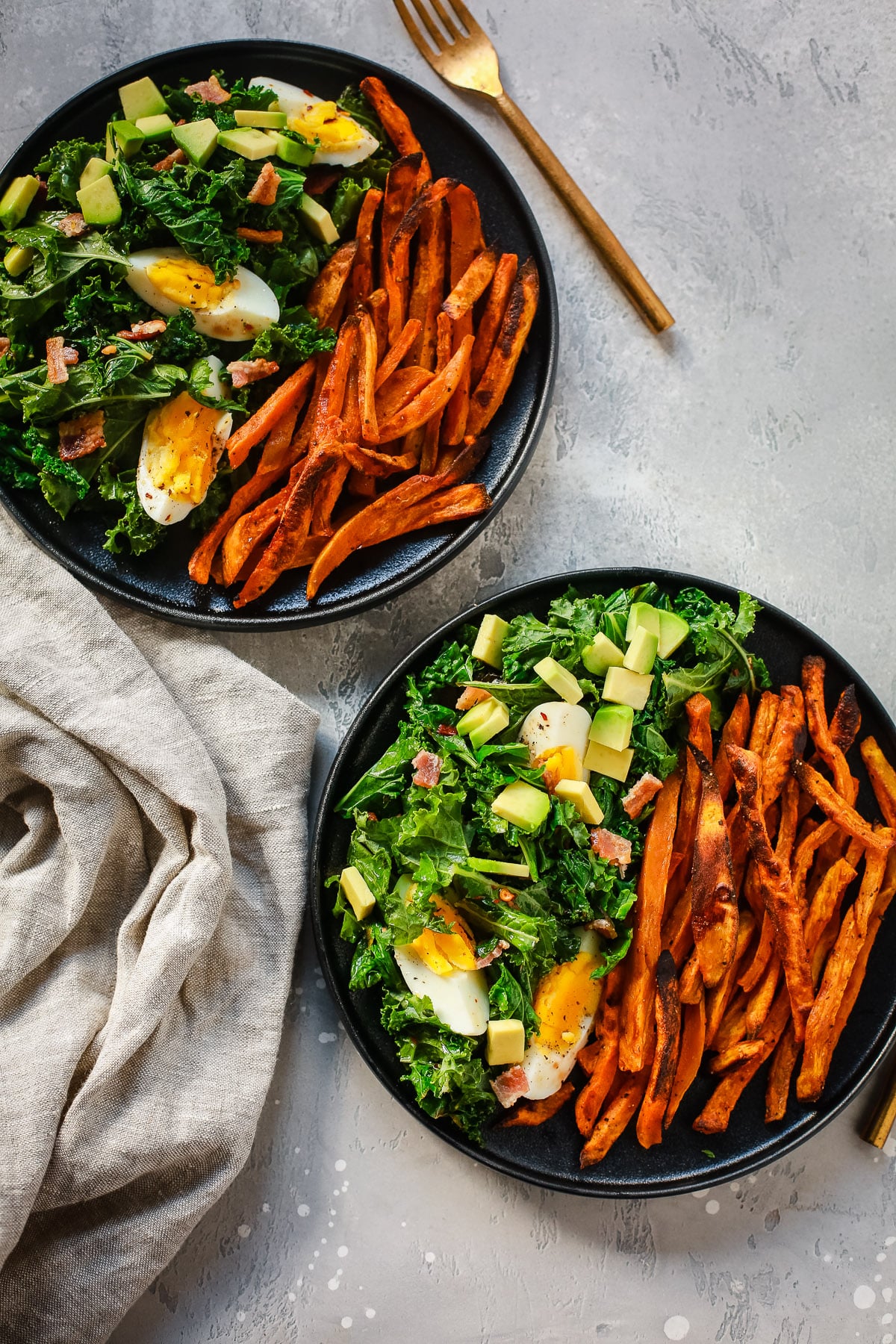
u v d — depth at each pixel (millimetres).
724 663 755
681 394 819
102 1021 750
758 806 746
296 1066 792
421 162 764
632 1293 790
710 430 819
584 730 744
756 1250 796
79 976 758
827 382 817
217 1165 749
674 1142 760
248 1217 784
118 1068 731
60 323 751
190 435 742
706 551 817
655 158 820
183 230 728
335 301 759
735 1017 768
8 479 756
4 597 769
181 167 732
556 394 817
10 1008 749
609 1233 792
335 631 809
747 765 744
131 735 752
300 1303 780
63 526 764
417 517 762
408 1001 735
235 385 741
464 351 758
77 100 757
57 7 805
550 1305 787
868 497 820
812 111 820
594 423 817
